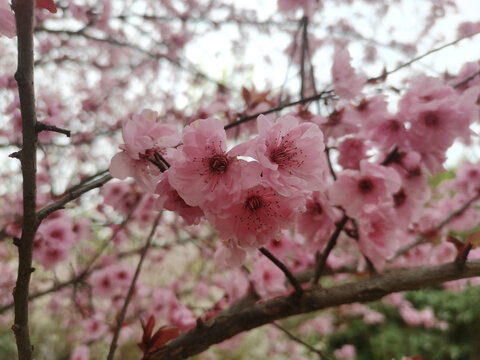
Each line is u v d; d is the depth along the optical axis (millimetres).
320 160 118
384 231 170
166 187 117
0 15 117
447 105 172
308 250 178
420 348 636
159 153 117
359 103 195
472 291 625
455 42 180
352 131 194
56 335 497
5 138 314
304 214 174
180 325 242
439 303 661
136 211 343
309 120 193
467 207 316
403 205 189
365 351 667
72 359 373
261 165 107
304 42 223
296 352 592
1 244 389
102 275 347
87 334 353
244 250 129
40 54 372
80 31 290
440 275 137
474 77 206
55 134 233
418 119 179
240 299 231
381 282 140
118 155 116
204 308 252
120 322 157
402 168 187
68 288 363
